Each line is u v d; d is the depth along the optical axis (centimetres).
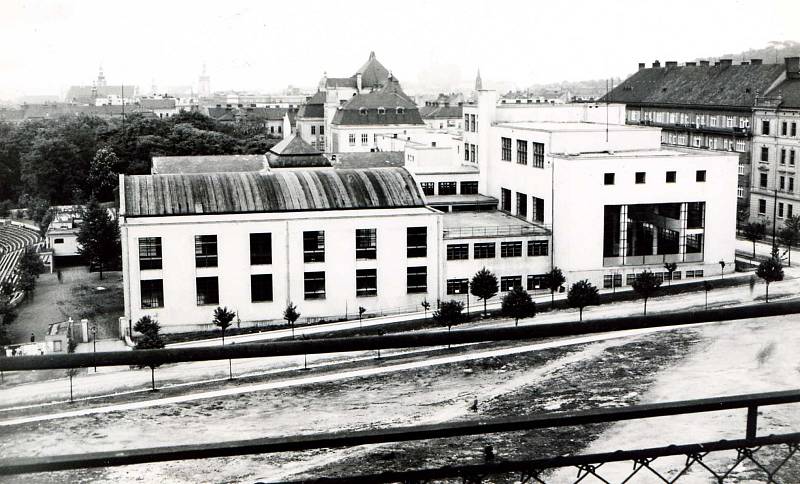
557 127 10412
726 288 8750
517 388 5569
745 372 5466
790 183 11650
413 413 5175
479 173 11400
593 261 9112
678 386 5228
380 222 8600
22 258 11044
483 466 1097
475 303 8962
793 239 10538
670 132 14775
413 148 12356
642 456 1121
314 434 1053
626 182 9075
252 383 6156
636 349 6303
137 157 18012
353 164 13725
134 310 8169
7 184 19450
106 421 5309
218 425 5109
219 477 4009
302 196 8944
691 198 9262
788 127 11644
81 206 15738
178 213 8556
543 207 9719
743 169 12619
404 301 8788
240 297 8369
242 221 8269
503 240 9062
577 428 4444
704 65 15275
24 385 6531
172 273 8194
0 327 8131
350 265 8594
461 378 5938
